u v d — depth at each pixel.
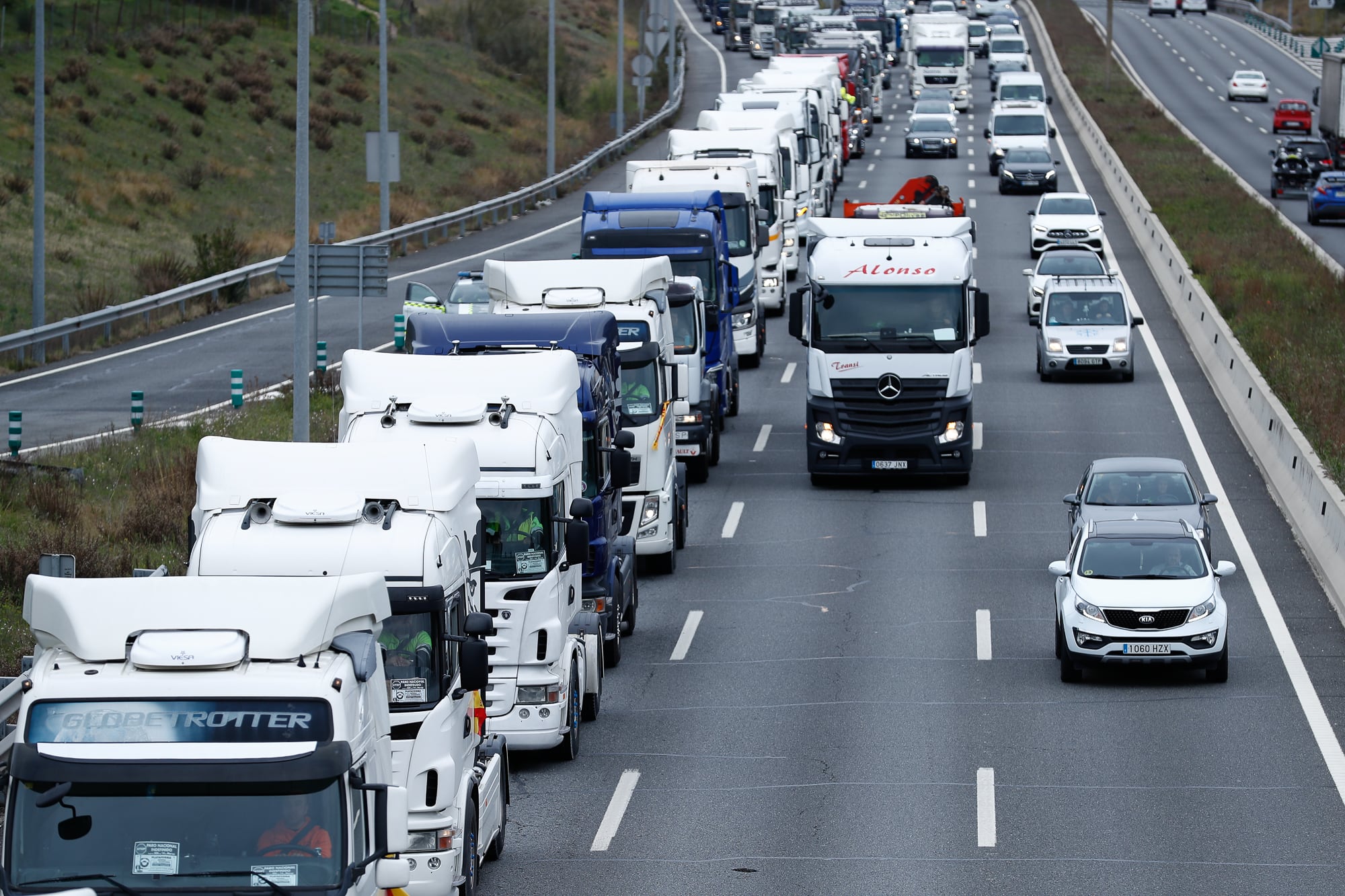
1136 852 57.06
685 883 54.72
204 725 39.06
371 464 52.94
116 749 38.66
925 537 105.56
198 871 38.41
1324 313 168.62
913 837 58.84
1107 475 96.38
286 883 38.47
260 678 39.44
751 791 64.12
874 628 87.06
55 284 186.62
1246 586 93.38
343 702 39.66
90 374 148.12
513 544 65.19
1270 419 120.31
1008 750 68.44
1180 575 78.75
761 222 156.62
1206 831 59.09
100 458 111.94
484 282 122.88
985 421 137.00
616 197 130.75
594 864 56.66
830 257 117.38
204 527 50.56
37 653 42.16
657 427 94.94
